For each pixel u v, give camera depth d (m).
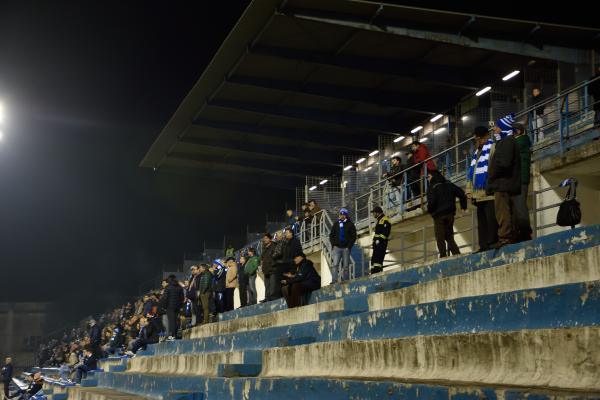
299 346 10.35
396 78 28.84
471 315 8.07
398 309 9.38
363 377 8.64
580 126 15.42
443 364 7.53
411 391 6.72
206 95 31.78
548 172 13.47
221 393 10.97
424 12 23.14
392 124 33.00
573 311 6.78
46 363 44.25
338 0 22.78
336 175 37.41
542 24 23.23
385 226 14.88
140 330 23.41
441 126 30.58
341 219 16.19
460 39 23.77
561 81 23.88
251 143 37.31
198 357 14.72
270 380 9.55
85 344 28.08
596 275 7.58
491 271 8.98
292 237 17.38
